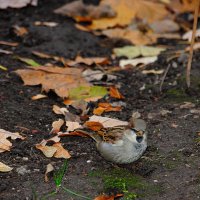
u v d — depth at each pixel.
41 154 9.95
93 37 15.13
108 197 8.70
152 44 15.16
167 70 12.92
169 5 17.05
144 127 9.38
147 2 16.58
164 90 12.42
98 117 10.98
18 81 12.48
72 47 14.47
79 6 16.03
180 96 12.11
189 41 15.29
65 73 12.65
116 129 9.57
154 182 9.21
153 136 10.53
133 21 15.92
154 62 13.92
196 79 12.70
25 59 13.34
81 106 11.55
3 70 12.87
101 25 15.68
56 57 13.84
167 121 11.04
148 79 13.05
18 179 9.20
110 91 12.22
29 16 15.77
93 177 9.34
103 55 14.35
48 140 10.28
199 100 11.88
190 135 10.53
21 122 10.87
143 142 9.39
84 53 14.27
